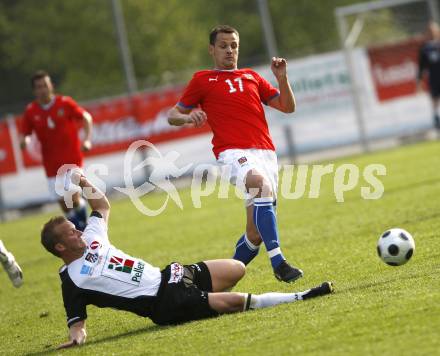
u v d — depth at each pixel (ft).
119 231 192.13
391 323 74.08
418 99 317.22
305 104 304.09
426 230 125.39
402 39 318.86
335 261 113.29
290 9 560.61
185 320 87.25
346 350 68.90
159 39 492.13
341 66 308.40
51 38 513.86
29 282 140.15
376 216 149.89
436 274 91.25
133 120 284.20
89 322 99.55
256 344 74.43
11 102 600.80
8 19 559.79
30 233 215.51
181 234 170.91
